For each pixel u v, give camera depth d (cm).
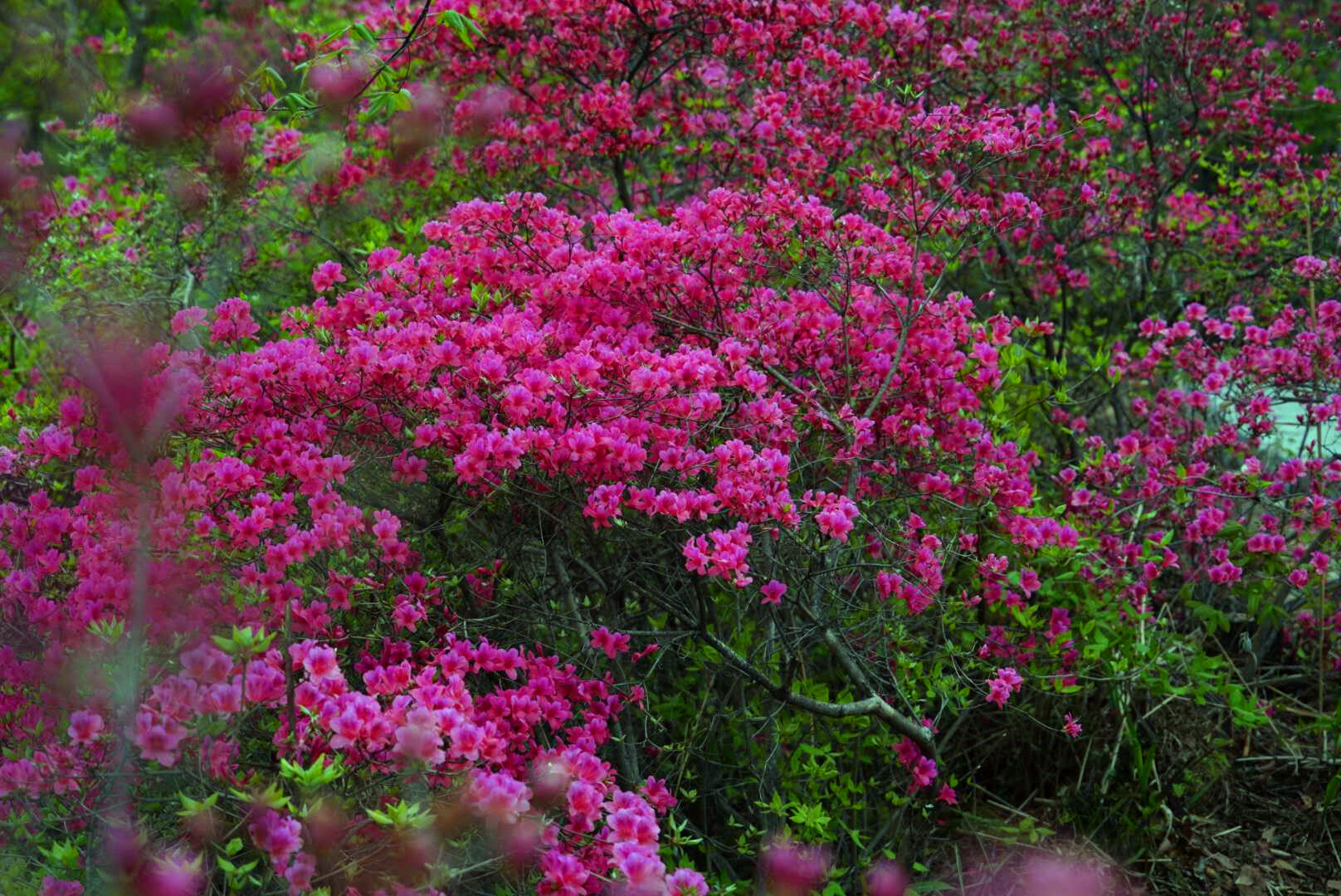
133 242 443
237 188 431
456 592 320
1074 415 504
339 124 451
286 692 226
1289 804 398
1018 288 522
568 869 229
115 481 283
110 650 249
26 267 360
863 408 360
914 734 329
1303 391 428
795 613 341
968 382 358
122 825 214
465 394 295
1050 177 479
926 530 369
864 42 459
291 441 283
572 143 454
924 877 366
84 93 448
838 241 343
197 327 362
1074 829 384
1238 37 567
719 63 485
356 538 298
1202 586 447
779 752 344
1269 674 448
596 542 328
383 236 447
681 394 298
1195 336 442
